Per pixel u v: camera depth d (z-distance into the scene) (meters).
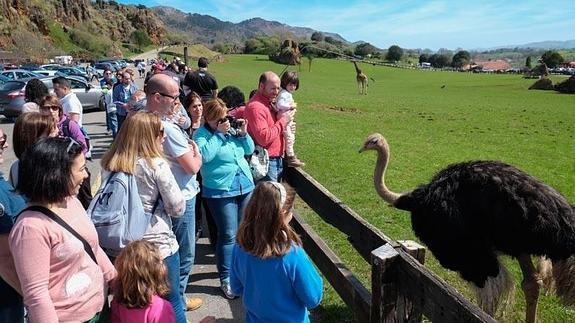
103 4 169.50
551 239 3.95
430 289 2.96
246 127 5.50
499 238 4.19
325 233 7.09
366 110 25.06
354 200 8.88
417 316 3.33
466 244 4.35
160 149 3.88
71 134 6.39
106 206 3.55
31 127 4.16
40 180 2.72
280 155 6.30
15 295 3.32
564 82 42.53
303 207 8.19
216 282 5.68
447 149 14.79
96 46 108.81
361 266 6.06
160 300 3.37
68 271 2.82
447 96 37.06
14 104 18.20
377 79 60.06
